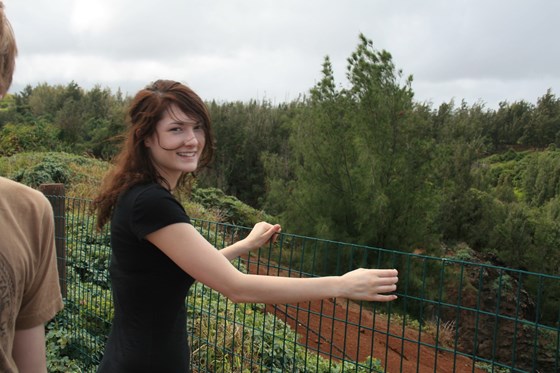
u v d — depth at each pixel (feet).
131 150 5.60
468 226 59.93
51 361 12.34
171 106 5.50
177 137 5.55
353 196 36.58
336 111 38.09
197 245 5.05
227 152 90.99
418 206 35.96
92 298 13.58
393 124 36.63
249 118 99.76
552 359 30.91
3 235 3.61
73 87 138.41
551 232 58.90
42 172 36.19
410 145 36.81
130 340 5.47
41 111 131.95
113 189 5.52
